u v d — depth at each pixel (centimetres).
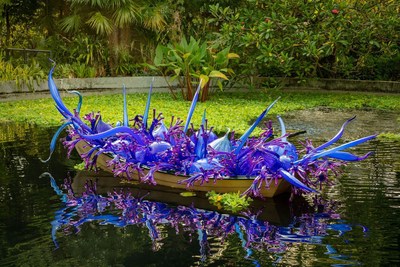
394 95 1770
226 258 420
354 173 692
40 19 2019
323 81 1894
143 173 629
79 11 1845
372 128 1093
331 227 491
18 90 1558
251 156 583
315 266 404
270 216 525
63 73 1733
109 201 573
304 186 547
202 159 606
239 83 1792
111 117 1177
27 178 667
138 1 1825
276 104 1496
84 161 682
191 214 531
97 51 1867
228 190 591
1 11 1873
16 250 437
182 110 1323
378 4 1773
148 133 657
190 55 1509
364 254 426
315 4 1653
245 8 1795
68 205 557
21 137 954
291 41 1633
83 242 454
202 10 1906
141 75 1903
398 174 685
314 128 1093
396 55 1884
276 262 411
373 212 533
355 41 1755
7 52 1814
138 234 475
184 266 405
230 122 1140
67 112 698
